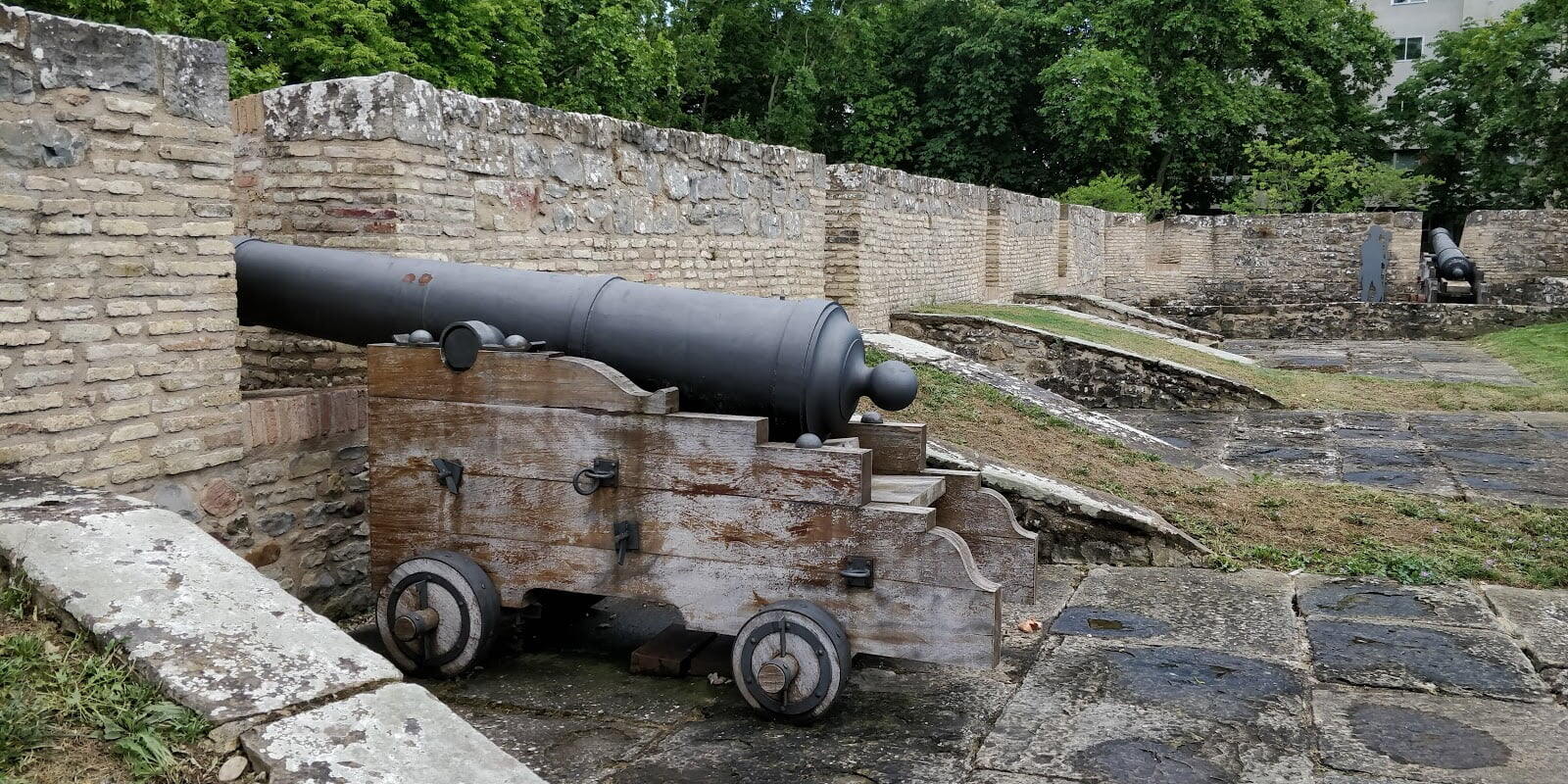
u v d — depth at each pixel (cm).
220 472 434
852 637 366
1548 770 344
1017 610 516
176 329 412
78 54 375
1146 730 373
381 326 441
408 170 536
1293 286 2678
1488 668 434
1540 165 3000
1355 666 435
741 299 411
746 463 371
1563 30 2861
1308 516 672
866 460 366
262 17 1541
